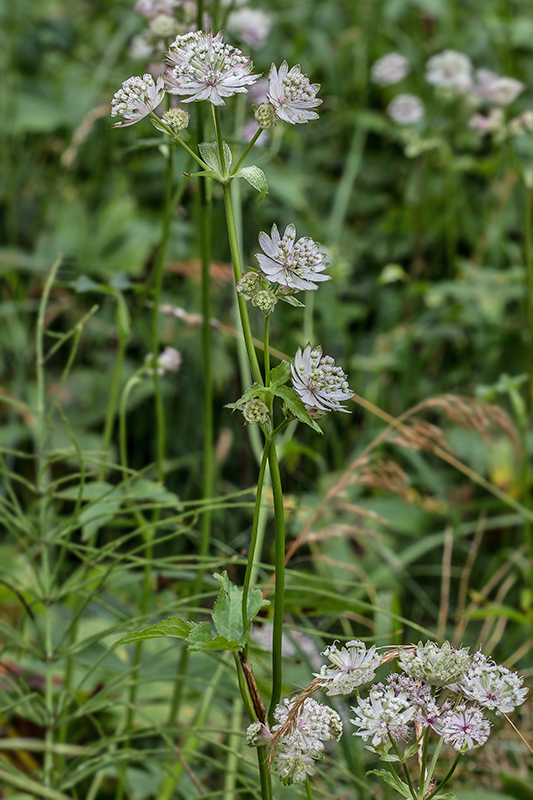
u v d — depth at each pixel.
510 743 1.04
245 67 0.76
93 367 1.71
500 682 0.75
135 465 1.55
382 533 1.39
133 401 1.55
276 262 0.75
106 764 0.94
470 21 2.45
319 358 0.75
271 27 2.05
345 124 2.07
